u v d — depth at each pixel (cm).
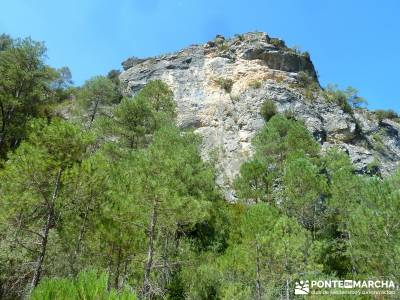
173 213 1483
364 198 1795
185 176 2072
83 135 1418
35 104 3381
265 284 1677
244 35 7225
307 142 3659
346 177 2597
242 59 6512
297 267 1683
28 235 1398
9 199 1285
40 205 1341
